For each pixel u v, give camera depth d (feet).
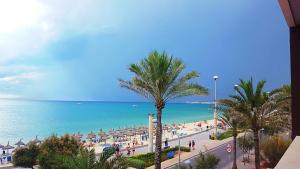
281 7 18.40
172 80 64.80
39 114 433.48
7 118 361.10
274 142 87.56
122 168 43.45
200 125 270.26
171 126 261.44
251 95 67.41
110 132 219.20
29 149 78.79
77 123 321.73
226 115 91.09
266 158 90.12
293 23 21.44
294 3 17.52
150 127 128.57
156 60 63.98
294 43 21.89
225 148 140.77
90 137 186.50
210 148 140.56
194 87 65.41
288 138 96.48
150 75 64.23
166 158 113.50
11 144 185.78
